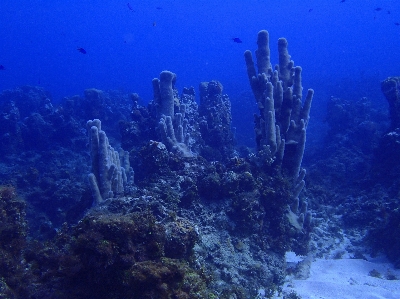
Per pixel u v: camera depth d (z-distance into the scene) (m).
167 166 8.00
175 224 5.09
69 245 4.89
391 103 11.88
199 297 4.25
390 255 8.16
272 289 6.71
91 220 4.51
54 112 18.50
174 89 13.07
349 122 17.58
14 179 13.53
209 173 7.83
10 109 17.81
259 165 8.23
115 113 22.14
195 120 13.66
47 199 12.45
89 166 16.05
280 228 8.02
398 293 6.62
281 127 9.06
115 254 4.08
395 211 8.30
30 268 5.20
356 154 14.80
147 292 3.84
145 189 6.95
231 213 7.31
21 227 5.66
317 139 23.19
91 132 7.67
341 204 11.01
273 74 9.10
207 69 103.94
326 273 7.77
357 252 8.71
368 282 7.23
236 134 25.36
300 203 10.12
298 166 8.77
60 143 17.77
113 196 7.42
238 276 6.30
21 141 17.14
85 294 4.26
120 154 11.21
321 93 36.94
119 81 84.25
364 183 11.41
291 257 8.30
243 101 31.61
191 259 5.16
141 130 12.65
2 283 4.42
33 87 25.39
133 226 4.31
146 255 4.34
